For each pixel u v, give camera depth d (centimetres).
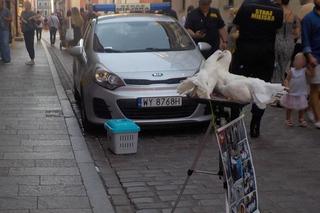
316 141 778
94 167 644
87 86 805
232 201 391
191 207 523
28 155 682
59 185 574
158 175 622
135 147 711
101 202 530
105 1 4600
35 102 1052
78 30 2252
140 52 857
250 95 391
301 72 839
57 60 2041
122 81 778
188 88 400
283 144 760
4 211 498
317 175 626
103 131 834
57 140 764
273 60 782
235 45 794
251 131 795
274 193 565
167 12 1509
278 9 755
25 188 561
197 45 921
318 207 528
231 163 396
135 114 773
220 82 409
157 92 769
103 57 836
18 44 2902
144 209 516
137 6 1521
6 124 855
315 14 841
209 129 413
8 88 1222
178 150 729
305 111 912
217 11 1014
